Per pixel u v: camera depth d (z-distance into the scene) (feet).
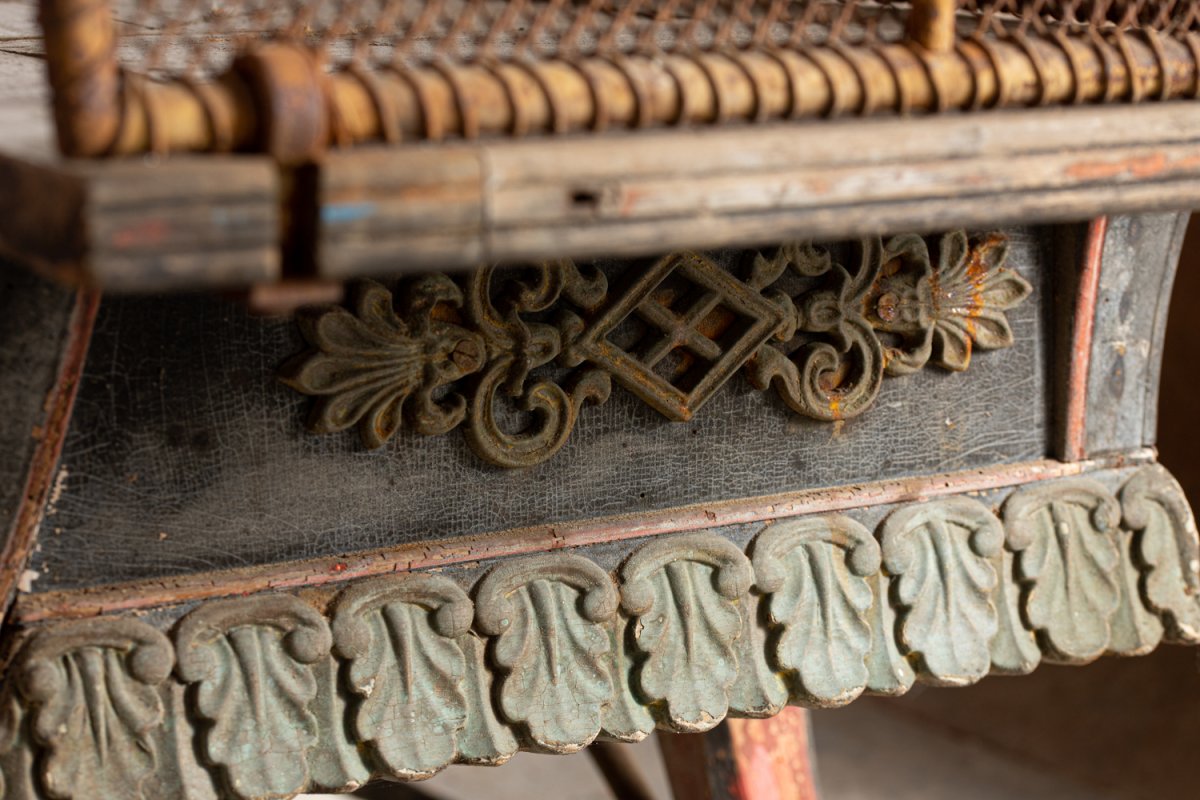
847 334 4.32
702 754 5.06
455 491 4.12
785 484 4.37
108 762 3.88
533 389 4.11
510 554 4.14
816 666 4.32
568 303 4.13
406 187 3.34
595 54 3.56
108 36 3.27
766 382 4.26
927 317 4.38
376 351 4.00
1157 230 4.50
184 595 3.93
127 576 3.92
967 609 4.45
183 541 3.95
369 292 3.98
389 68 3.46
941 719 8.93
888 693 4.39
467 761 4.11
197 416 3.93
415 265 3.37
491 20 3.66
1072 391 4.53
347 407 4.00
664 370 4.24
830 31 3.76
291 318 3.96
